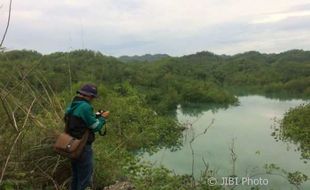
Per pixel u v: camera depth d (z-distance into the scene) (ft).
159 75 173.06
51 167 20.10
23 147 19.31
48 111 21.43
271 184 39.22
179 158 52.65
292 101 159.12
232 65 332.19
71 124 16.89
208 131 75.87
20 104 19.10
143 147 56.95
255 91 228.63
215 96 149.69
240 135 71.00
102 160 23.16
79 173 17.26
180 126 75.82
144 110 70.13
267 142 63.98
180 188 24.07
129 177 25.21
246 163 49.32
